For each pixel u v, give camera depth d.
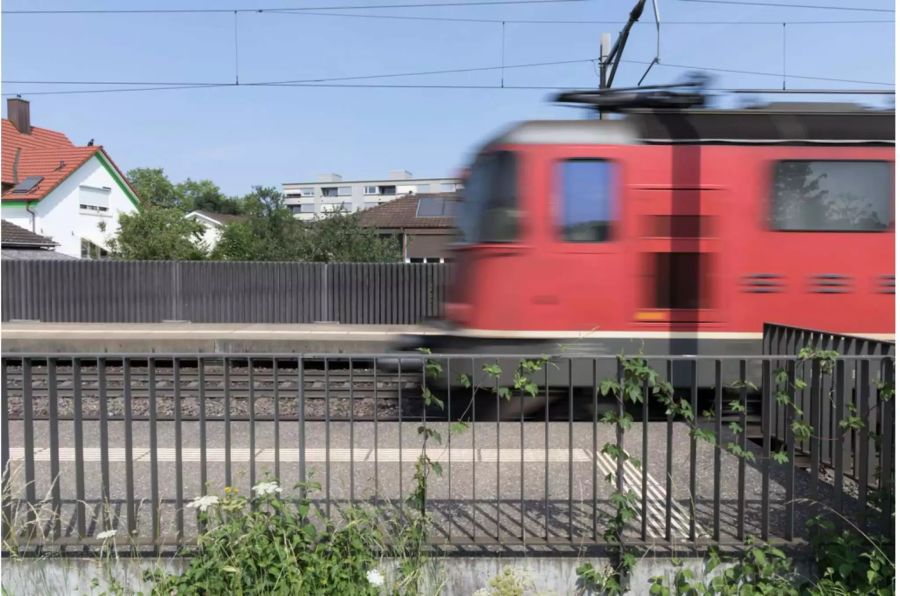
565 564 3.44
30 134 34.62
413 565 3.33
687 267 6.34
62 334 13.84
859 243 6.39
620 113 6.60
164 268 17.44
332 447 5.75
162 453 5.58
